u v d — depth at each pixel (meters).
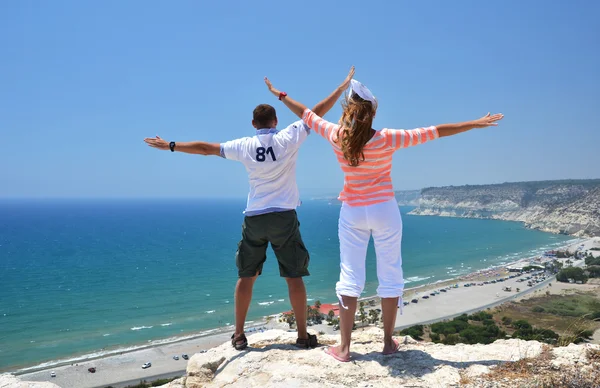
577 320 5.18
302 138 4.16
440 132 3.48
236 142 4.18
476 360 3.65
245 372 3.78
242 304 4.34
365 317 51.41
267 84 4.58
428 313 69.19
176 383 4.28
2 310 77.56
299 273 4.21
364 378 3.38
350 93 3.64
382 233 3.71
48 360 50.34
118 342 57.44
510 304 72.00
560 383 3.16
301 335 4.30
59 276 112.38
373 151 3.54
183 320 69.00
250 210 4.17
